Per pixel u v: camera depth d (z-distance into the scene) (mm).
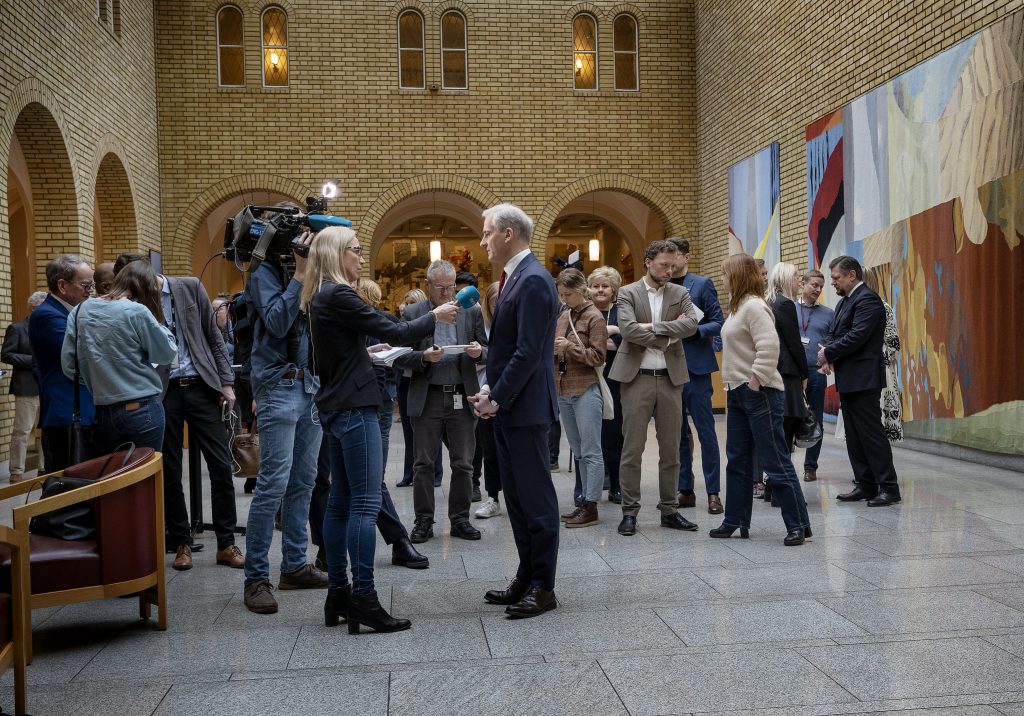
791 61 12312
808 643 3527
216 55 15203
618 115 16016
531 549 4168
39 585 3615
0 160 8750
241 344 4492
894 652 3400
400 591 4484
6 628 2998
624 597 4273
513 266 4152
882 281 10055
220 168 15195
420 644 3652
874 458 6457
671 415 5820
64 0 10625
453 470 5750
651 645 3568
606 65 16000
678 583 4492
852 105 10602
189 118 15156
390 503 5016
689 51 16188
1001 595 4109
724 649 3482
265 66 15422
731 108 14539
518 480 4090
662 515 5934
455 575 4793
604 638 3670
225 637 3824
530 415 4023
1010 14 7758
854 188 10609
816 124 11562
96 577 3719
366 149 15422
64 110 10562
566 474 8430
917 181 9273
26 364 8570
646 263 5844
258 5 15234
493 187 15703
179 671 3410
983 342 8250
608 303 6863
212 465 5223
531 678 3223
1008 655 3338
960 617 3803
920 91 9188
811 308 8094
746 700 2979
